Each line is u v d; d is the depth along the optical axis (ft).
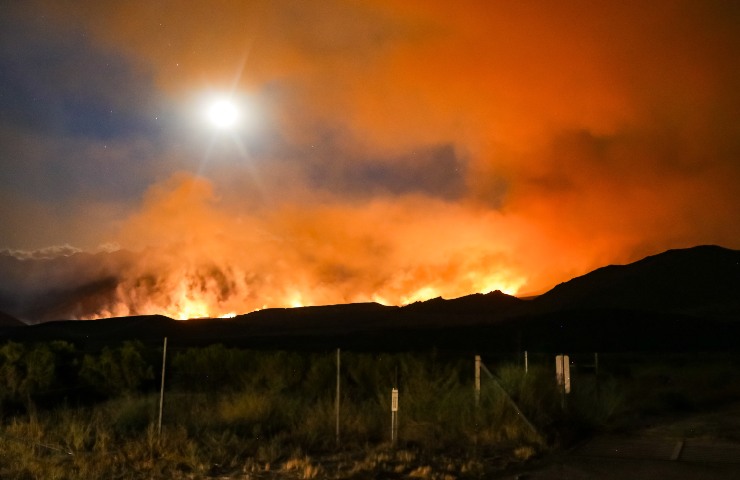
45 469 34.86
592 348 228.22
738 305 382.22
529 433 47.19
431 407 51.72
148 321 359.87
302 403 57.77
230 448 41.93
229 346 236.43
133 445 40.60
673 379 94.99
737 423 57.36
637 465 39.60
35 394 62.69
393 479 35.76
